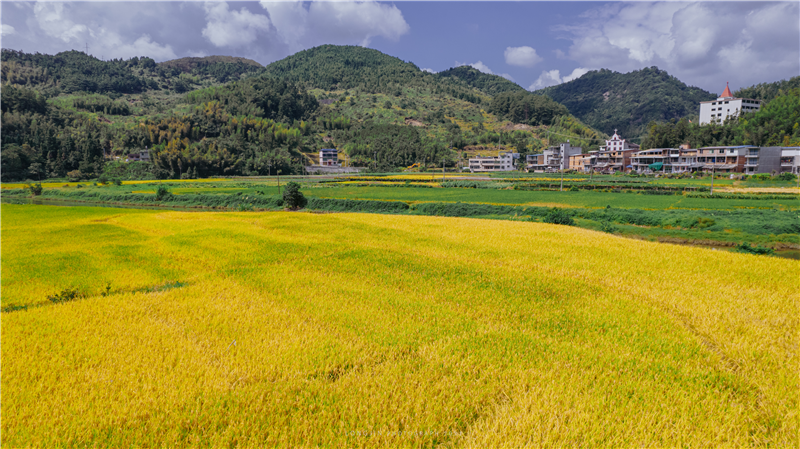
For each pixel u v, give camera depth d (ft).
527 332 48.44
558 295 64.34
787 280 71.87
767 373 38.70
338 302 59.98
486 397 34.60
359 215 179.01
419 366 39.86
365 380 36.73
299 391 35.45
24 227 153.58
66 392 35.76
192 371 38.78
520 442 28.63
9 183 434.30
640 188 286.05
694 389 35.86
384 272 77.82
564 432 29.50
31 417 32.19
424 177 452.35
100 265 89.51
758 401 34.94
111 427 30.96
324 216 172.76
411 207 226.99
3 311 62.34
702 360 41.47
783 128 435.12
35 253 103.14
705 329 49.93
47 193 341.82
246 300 61.67
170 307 58.08
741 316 53.62
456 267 81.56
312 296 63.10
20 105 593.01
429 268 80.69
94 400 34.63
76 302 61.31
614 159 535.60
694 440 29.12
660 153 476.95
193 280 75.46
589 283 70.79
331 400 33.76
